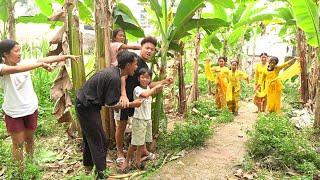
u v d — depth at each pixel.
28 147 4.62
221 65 9.05
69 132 5.88
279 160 5.00
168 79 5.08
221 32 10.90
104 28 5.12
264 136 5.38
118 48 5.22
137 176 4.61
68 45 5.19
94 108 4.23
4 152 4.93
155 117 5.73
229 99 8.73
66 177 4.48
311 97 9.12
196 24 5.86
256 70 8.80
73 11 5.18
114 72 4.11
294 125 7.32
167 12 6.00
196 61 9.02
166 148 5.62
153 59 5.85
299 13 5.79
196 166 4.93
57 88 5.25
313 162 5.04
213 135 6.45
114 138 5.55
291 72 7.89
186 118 7.80
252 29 14.29
